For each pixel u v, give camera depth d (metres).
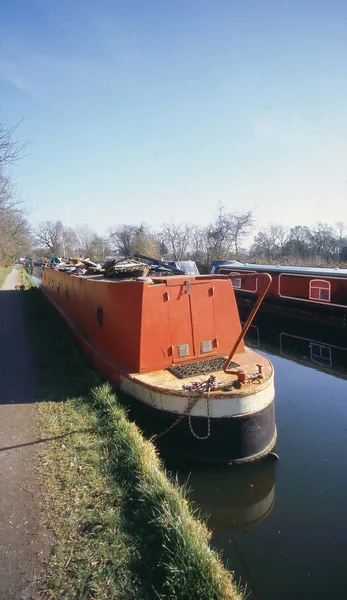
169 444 4.82
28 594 2.69
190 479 4.68
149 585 2.76
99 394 5.46
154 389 4.81
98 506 3.48
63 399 5.63
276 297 12.17
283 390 7.91
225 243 34.06
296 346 11.46
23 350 8.20
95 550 3.03
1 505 3.51
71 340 8.55
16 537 3.16
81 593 2.69
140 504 3.47
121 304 5.69
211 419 4.60
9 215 16.45
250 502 4.46
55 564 2.92
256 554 3.66
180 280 5.48
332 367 9.66
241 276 4.88
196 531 3.25
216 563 2.96
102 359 6.20
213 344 5.70
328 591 3.22
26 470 4.00
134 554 2.99
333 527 4.00
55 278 13.27
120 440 4.38
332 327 10.38
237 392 4.60
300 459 5.19
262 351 11.52
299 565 3.51
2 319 11.70
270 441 5.00
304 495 4.49
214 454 4.68
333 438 5.75
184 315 5.50
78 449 4.33
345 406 6.97
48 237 74.50
